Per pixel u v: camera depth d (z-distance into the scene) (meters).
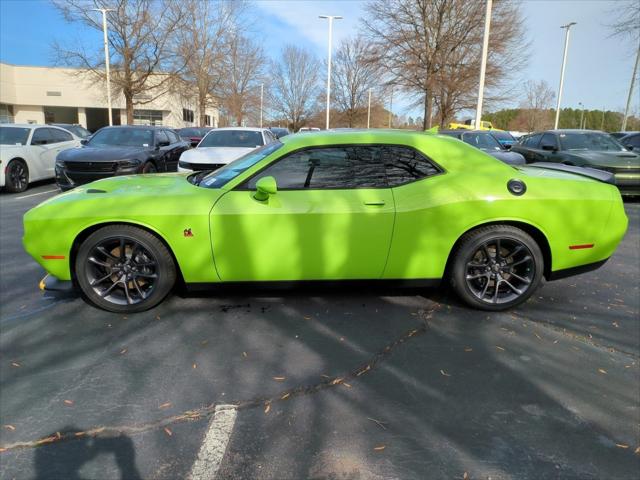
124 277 3.64
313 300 3.98
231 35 37.31
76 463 2.13
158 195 3.60
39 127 11.73
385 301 3.98
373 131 3.87
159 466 2.11
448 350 3.18
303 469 2.09
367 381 2.79
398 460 2.14
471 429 2.37
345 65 46.09
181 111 49.31
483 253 3.74
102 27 27.53
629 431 2.37
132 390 2.69
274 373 2.87
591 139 10.59
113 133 10.31
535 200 3.60
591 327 3.56
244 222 3.46
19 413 2.48
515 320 3.67
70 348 3.18
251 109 51.59
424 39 23.14
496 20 22.89
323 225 3.49
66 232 3.52
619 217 3.77
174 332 3.40
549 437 2.32
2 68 46.31
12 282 4.43
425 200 3.55
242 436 2.30
